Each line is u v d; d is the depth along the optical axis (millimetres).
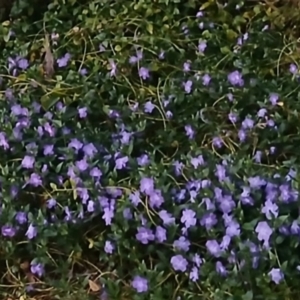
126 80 1640
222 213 1325
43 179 1453
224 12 1772
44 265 1392
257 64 1651
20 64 1735
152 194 1352
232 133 1502
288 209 1296
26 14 1884
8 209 1409
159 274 1308
